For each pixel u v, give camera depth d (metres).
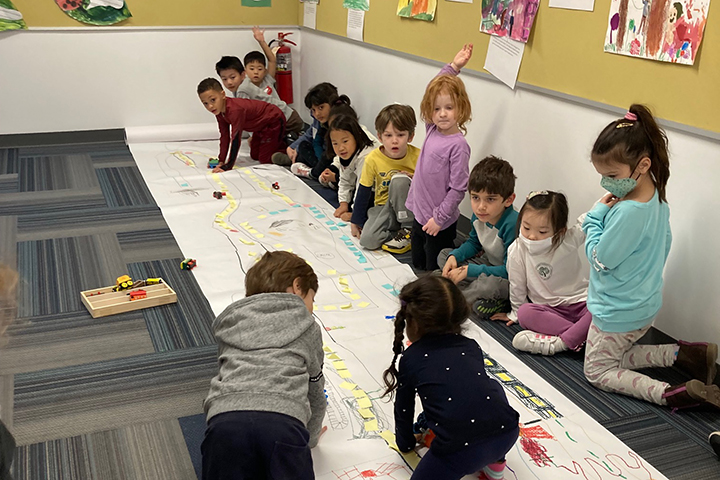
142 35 4.14
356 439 1.59
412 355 1.38
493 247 2.31
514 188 2.38
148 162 3.84
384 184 2.78
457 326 1.41
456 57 2.67
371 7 3.50
